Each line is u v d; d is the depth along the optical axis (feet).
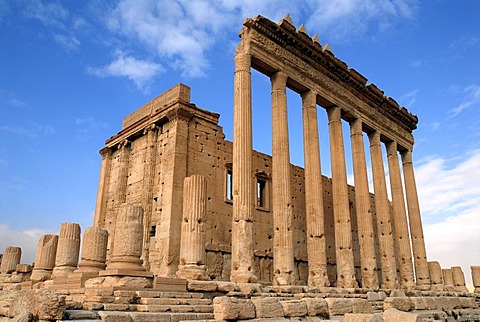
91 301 45.93
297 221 132.05
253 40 87.81
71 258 74.69
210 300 54.13
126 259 54.60
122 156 119.24
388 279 108.68
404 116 133.39
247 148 80.12
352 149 113.19
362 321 43.11
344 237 97.25
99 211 121.80
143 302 47.42
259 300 45.98
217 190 107.34
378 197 116.37
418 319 43.04
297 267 126.62
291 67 95.76
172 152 101.19
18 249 110.42
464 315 80.07
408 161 135.74
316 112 99.35
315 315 50.60
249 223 76.07
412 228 129.90
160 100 115.55
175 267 93.09
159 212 100.78
